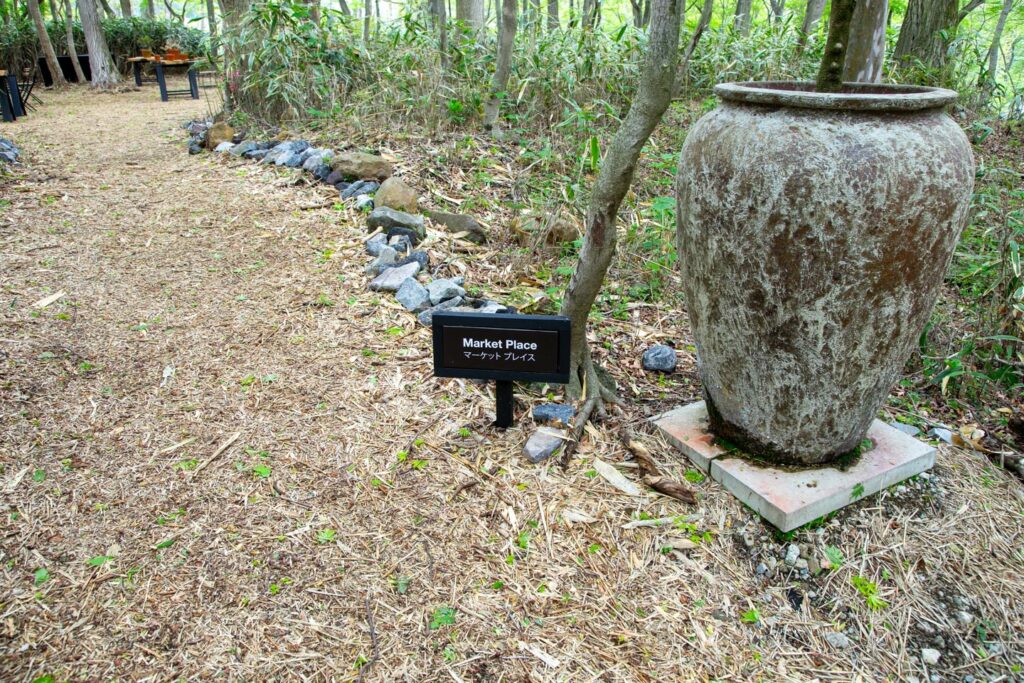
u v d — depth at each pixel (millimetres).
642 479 2414
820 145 1862
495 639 1875
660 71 2139
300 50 5980
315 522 2156
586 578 2068
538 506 2275
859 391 2170
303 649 1806
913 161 1858
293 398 2686
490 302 3285
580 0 12102
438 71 5773
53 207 4266
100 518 2115
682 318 3566
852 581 2139
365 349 2994
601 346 3262
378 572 2023
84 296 3268
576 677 1802
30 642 1765
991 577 2207
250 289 3410
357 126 5422
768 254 1965
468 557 2092
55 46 13008
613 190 2354
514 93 6020
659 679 1822
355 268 3609
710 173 2033
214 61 6895
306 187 4598
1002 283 3258
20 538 2031
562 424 2598
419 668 1785
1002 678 1959
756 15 13914
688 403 2846
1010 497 2494
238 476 2301
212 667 1742
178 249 3783
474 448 2496
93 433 2445
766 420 2283
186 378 2762
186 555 2020
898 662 1961
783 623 2020
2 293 3213
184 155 5602
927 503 2391
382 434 2531
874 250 1891
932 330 3371
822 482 2295
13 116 7387
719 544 2203
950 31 7324
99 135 6562
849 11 2139
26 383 2646
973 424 2910
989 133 6148
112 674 1709
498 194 4637
